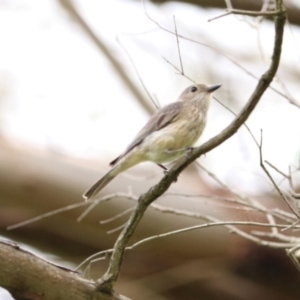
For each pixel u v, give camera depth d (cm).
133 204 1217
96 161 1329
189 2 1440
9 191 1247
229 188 977
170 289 1245
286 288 1223
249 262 1212
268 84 673
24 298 676
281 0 644
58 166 1262
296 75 1550
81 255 1255
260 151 767
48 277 676
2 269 662
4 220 1255
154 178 1266
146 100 1574
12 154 1270
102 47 1600
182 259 1234
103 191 1224
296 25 1320
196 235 1200
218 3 1416
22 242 1272
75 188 1241
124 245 713
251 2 1249
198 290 1244
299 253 915
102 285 696
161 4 1454
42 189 1240
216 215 1195
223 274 1234
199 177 1284
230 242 1197
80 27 1639
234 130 700
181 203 1209
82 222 1228
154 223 1204
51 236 1256
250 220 934
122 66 1592
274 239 1177
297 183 1101
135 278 1245
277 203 1113
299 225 827
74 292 684
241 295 1233
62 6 1653
